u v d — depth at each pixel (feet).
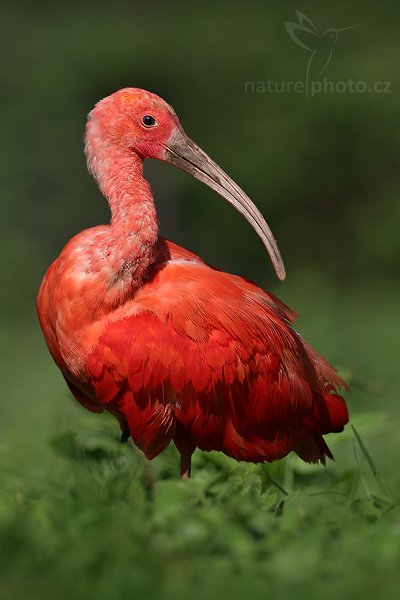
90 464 38.60
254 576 25.57
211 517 29.14
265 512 31.58
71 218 143.43
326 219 139.64
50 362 81.97
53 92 148.66
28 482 37.91
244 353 35.60
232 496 32.96
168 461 39.88
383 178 139.95
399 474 40.52
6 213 139.13
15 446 44.04
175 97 148.25
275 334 36.63
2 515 30.66
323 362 38.91
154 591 24.22
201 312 35.27
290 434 37.58
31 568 26.00
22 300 121.60
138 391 34.81
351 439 44.47
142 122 37.04
